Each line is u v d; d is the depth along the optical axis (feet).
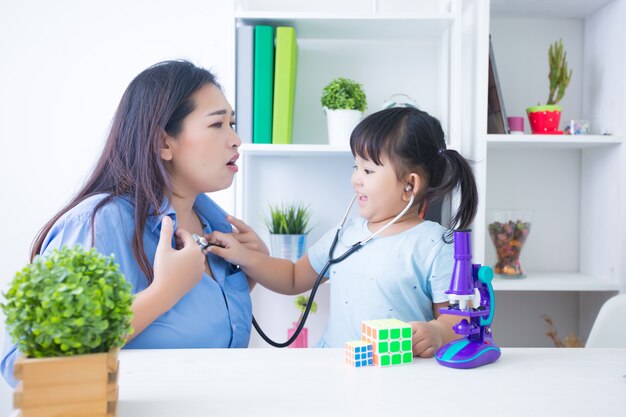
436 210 4.54
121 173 3.32
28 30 5.63
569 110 5.74
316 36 5.47
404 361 2.36
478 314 2.37
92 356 1.67
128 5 5.65
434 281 3.57
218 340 3.38
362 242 3.84
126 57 5.67
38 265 1.71
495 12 5.47
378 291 3.65
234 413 1.79
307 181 5.74
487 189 5.78
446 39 5.17
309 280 4.32
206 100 3.43
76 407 1.66
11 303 1.68
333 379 2.15
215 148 3.43
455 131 4.85
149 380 2.12
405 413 1.80
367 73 5.70
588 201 5.57
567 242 5.81
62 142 5.66
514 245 5.16
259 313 5.78
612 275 5.08
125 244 3.11
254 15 4.77
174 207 3.60
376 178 3.78
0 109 5.63
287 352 2.54
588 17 5.58
